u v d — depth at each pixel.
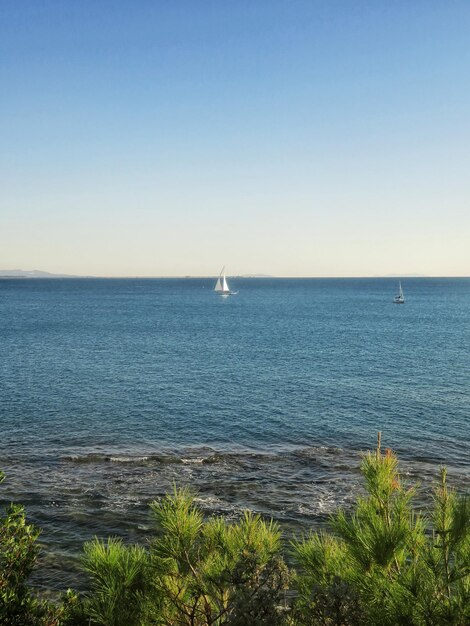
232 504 22.19
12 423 34.81
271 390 45.22
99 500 22.48
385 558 4.64
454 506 4.77
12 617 6.45
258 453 29.25
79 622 5.03
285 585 4.86
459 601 4.12
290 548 16.72
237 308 161.88
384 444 30.77
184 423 35.31
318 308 161.38
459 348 72.19
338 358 63.50
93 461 27.72
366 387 46.34
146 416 36.91
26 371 53.53
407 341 80.19
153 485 24.36
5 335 86.06
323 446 30.53
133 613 4.71
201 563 5.15
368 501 5.29
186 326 104.62
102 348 71.50
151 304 180.88
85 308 157.25
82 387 46.16
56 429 33.66
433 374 52.53
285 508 21.77
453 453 29.11
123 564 5.04
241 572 4.67
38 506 21.83
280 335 89.12
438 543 4.63
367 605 4.45
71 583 16.05
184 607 5.01
